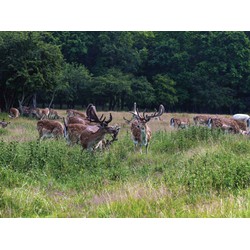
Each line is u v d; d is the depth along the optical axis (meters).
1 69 132.25
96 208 28.95
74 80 176.88
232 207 27.20
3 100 149.25
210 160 37.28
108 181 36.56
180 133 55.94
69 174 38.41
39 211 28.38
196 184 31.83
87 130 47.19
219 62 198.38
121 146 52.56
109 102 188.50
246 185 32.53
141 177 37.31
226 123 66.25
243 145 47.31
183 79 199.25
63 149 44.44
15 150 40.72
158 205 28.41
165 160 45.50
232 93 197.38
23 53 132.75
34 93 145.12
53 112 124.75
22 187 31.86
